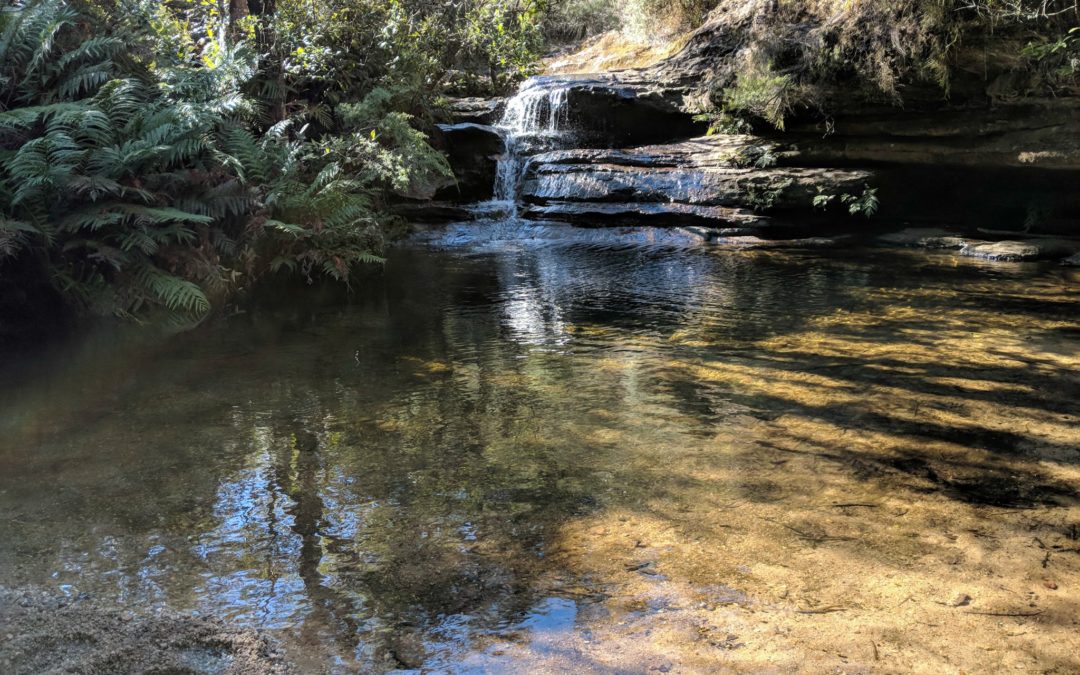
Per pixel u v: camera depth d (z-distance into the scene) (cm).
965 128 1030
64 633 245
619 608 262
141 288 612
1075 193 1075
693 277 847
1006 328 630
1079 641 242
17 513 325
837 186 1056
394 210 1124
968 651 238
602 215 1127
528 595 270
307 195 757
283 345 582
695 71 1237
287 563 290
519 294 765
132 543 303
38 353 549
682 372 523
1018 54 947
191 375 511
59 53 664
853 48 1046
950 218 1154
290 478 362
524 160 1253
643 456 387
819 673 228
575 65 1650
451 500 340
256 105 877
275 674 229
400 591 272
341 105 973
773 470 370
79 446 395
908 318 664
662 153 1173
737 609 260
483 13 1434
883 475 365
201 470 369
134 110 661
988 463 378
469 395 477
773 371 525
